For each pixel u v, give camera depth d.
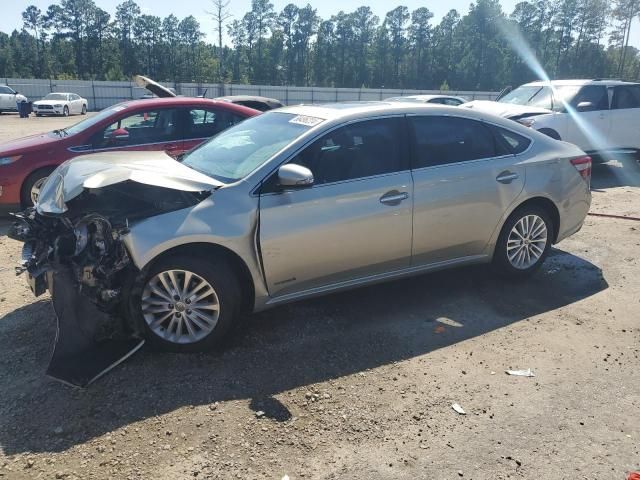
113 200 3.77
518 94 11.41
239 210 3.64
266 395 3.26
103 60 89.50
